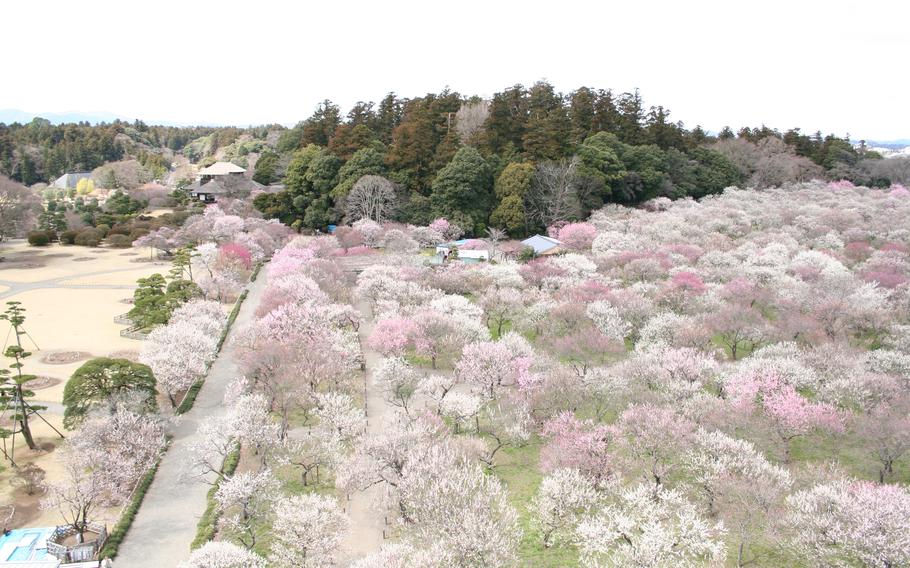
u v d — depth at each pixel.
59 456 33.34
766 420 34.91
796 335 48.19
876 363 41.28
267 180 127.50
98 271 76.88
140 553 27.27
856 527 24.98
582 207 94.69
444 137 105.06
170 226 94.00
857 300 53.03
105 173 146.88
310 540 25.64
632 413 33.69
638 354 43.28
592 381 38.53
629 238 77.75
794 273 63.69
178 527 29.17
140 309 53.53
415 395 42.09
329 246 77.06
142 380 37.06
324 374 40.72
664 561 25.09
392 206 92.19
